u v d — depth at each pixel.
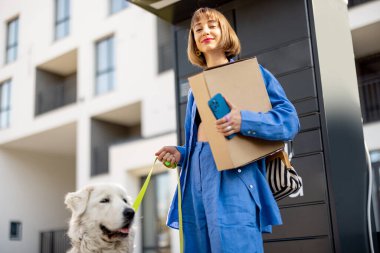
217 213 2.06
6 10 20.61
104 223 3.29
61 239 19.16
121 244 3.31
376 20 10.14
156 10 3.89
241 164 2.08
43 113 19.11
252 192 2.10
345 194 3.07
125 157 14.81
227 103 2.10
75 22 18.11
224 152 2.08
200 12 2.35
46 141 19.44
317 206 3.02
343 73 3.40
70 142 19.69
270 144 2.14
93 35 17.39
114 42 16.94
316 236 2.99
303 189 3.08
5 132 19.58
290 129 2.10
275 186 2.26
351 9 10.54
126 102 15.90
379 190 9.58
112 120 17.59
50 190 20.44
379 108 10.43
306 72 3.21
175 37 4.04
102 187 3.43
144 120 15.21
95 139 17.16
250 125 2.04
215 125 2.12
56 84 19.78
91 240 3.30
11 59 20.31
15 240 18.75
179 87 3.94
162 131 14.65
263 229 2.18
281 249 3.13
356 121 3.41
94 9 17.56
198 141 2.31
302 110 3.17
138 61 15.80
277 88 2.26
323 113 3.09
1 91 20.38
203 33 2.31
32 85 19.06
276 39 3.39
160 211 14.31
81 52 17.69
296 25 3.30
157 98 15.03
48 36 18.98
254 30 3.52
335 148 3.09
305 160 3.11
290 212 3.12
